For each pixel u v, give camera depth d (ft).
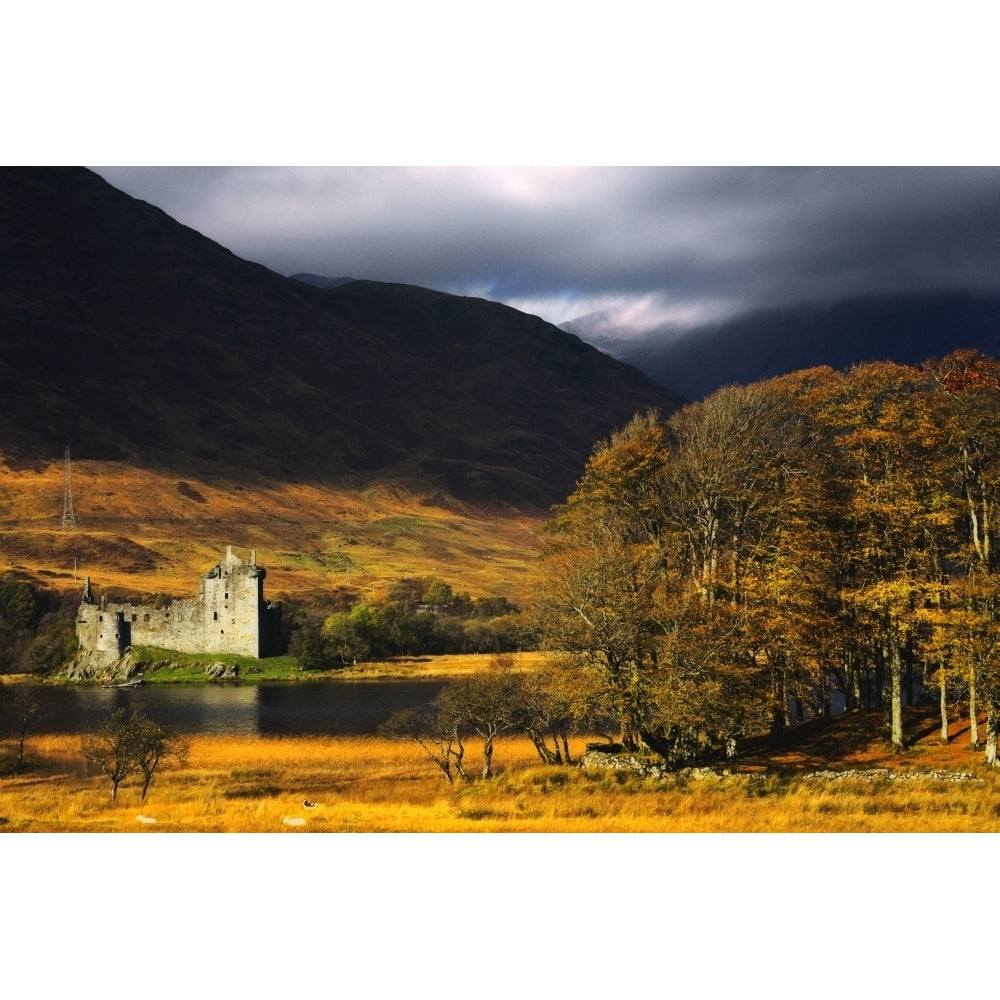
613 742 220.64
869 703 234.58
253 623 584.81
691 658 165.68
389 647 626.64
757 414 201.05
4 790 208.74
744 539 190.80
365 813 152.15
